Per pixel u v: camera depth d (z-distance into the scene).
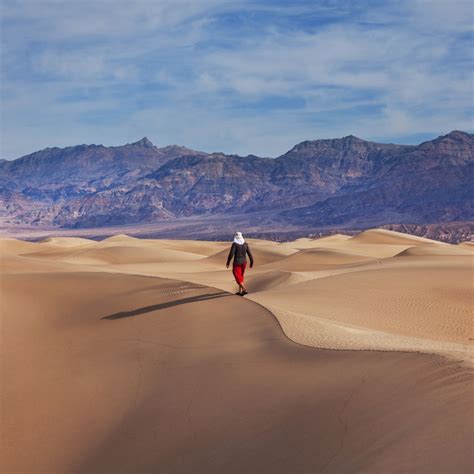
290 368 11.68
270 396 10.32
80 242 163.88
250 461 8.12
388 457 6.91
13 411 12.06
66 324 20.08
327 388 9.97
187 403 11.01
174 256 103.62
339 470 7.07
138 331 17.47
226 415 10.02
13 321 21.00
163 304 20.95
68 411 11.89
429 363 9.93
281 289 37.91
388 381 9.55
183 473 8.44
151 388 12.30
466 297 33.69
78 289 27.06
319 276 49.53
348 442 7.75
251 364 12.39
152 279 28.08
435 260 54.94
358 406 8.81
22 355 16.23
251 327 15.91
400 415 8.04
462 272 42.03
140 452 9.56
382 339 15.59
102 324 19.23
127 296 23.92
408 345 13.98
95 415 11.53
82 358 15.42
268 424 9.20
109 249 107.25
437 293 34.69
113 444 10.12
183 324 17.33
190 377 12.37
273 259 101.81
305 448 7.97
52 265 59.00
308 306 30.20
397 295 34.28
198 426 9.91
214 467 8.31
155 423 10.52
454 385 8.52
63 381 13.68
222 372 12.20
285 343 13.77
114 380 13.28
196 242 167.12
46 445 10.49
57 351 16.41
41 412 11.95
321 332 15.27
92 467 9.47
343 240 164.88
